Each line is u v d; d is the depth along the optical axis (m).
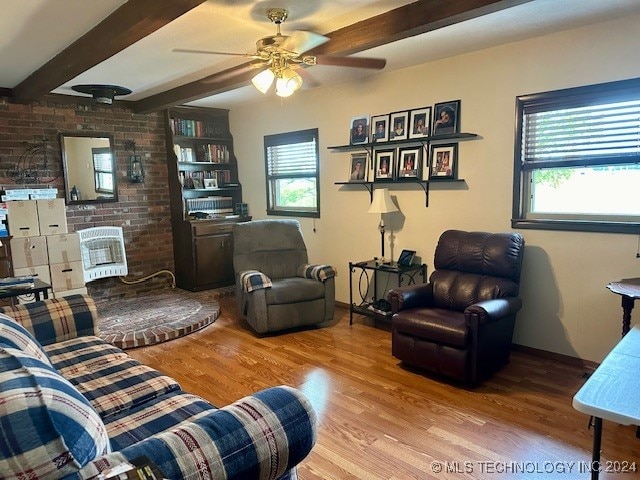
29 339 1.72
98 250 5.00
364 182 4.50
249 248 4.49
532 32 3.17
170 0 2.14
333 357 3.54
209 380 3.16
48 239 4.26
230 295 5.53
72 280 4.41
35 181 4.65
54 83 3.64
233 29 2.88
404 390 2.96
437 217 4.04
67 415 1.03
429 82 3.94
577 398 1.36
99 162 5.09
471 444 2.33
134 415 1.78
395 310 3.35
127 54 3.35
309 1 2.51
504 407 2.71
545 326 3.46
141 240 5.50
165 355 3.63
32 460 0.94
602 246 3.14
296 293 4.09
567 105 3.20
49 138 4.73
